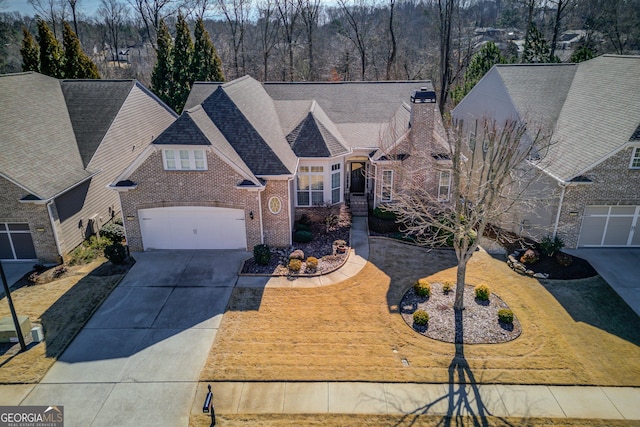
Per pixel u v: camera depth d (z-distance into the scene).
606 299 18.12
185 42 39.44
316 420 12.79
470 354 15.18
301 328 16.47
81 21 66.81
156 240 21.77
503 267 20.66
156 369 14.60
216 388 13.86
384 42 54.28
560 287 18.94
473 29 52.53
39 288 19.06
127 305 17.80
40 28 33.75
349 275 19.92
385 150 22.97
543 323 16.70
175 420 12.86
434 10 51.56
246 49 62.47
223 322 16.80
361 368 14.58
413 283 19.30
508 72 26.86
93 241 22.88
